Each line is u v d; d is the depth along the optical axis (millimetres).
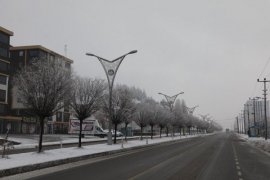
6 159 19594
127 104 44406
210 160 25312
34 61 31984
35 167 17859
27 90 24969
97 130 69500
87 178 14898
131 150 35844
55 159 20547
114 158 25891
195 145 48781
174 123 82312
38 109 24422
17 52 93188
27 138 52531
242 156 30047
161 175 16219
